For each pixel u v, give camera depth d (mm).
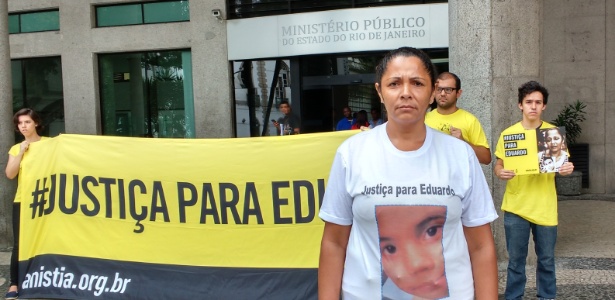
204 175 4703
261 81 13242
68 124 14117
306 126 13188
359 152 2148
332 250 2279
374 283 2098
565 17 11469
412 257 2064
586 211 9562
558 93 11633
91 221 4926
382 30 12047
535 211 4457
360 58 12789
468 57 6160
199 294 4633
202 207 4715
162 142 4801
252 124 13391
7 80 7766
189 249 4727
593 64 11469
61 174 5008
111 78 14102
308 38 12500
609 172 11602
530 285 5492
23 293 5004
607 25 11352
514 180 4535
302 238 4574
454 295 2080
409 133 2088
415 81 2047
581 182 11484
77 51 13859
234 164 4656
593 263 6285
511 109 6059
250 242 4637
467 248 2166
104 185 4906
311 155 4555
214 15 12844
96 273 4859
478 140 4703
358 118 12359
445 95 4688
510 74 6035
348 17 12195
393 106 2047
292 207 4578
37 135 5332
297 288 4543
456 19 6258
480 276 2207
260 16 12906
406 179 2064
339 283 2283
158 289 4703
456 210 2080
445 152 2129
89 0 13695
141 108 14039
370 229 2098
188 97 13711
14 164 5121
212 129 13328
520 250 4562
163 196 4785
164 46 13406
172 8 13453
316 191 4543
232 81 13328
